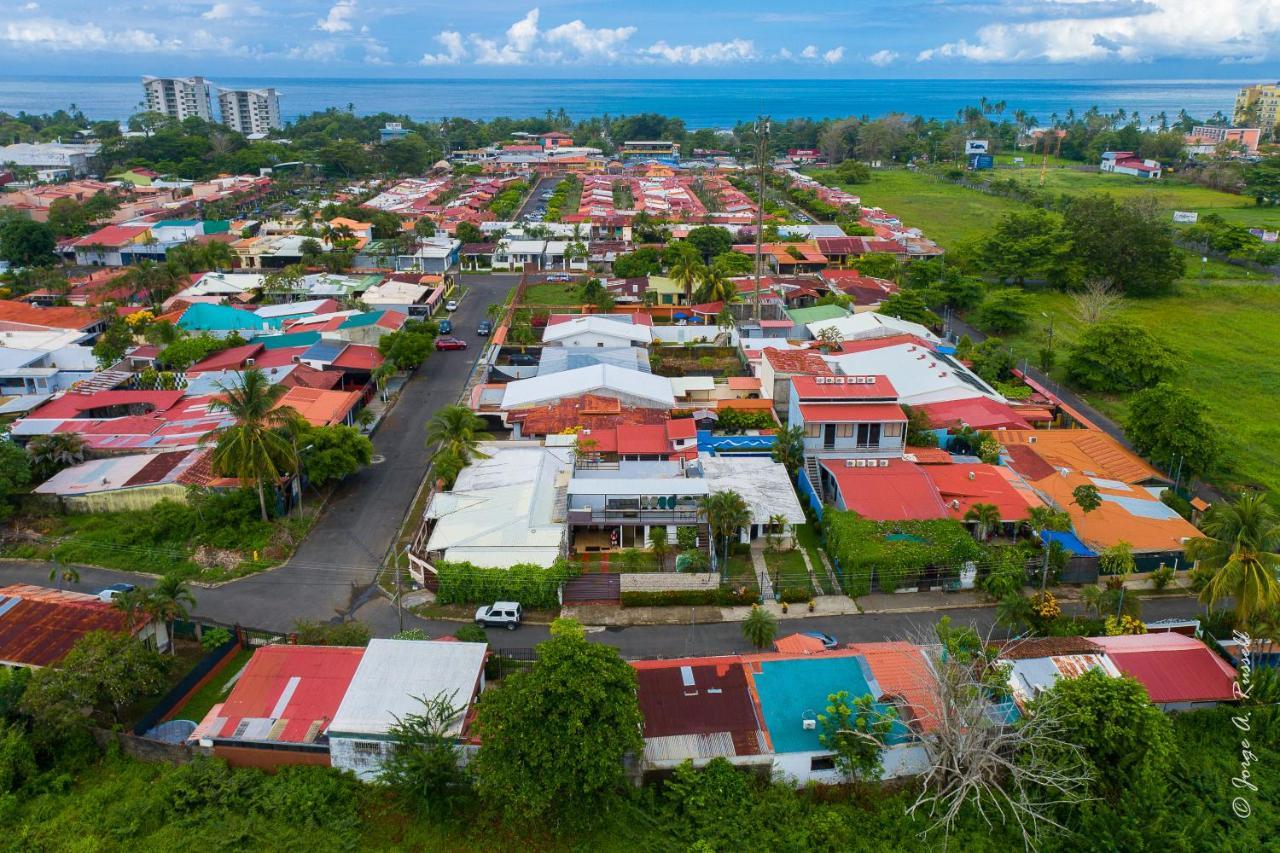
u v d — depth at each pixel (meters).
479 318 122.19
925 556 58.44
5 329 101.25
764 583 59.59
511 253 153.25
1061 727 41.12
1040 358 103.06
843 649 48.41
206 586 59.06
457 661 45.88
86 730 43.34
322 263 142.50
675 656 52.09
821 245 156.00
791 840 38.66
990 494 66.50
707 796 40.00
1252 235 159.12
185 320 104.88
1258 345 111.44
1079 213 141.62
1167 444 72.31
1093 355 96.00
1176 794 41.72
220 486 66.88
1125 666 47.00
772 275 141.12
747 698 44.69
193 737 42.41
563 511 63.72
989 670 45.62
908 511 63.31
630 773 41.25
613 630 54.91
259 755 42.34
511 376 95.62
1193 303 131.00
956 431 77.62
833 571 61.38
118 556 61.84
